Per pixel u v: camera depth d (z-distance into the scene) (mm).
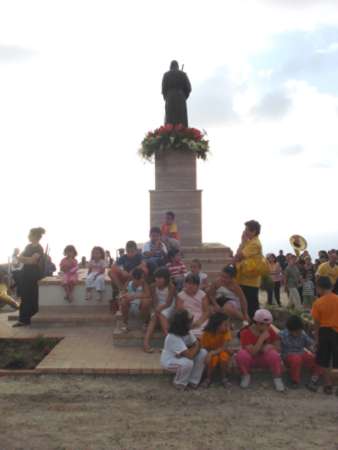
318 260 9734
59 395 4191
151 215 8641
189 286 5156
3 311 8391
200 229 8594
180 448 3229
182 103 9172
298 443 3342
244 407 4027
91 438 3365
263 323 4535
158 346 5379
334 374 4523
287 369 4680
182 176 8680
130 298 5414
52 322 6457
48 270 8703
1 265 10414
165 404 4051
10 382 4488
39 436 3391
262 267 5301
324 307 4422
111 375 4645
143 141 8672
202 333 4785
